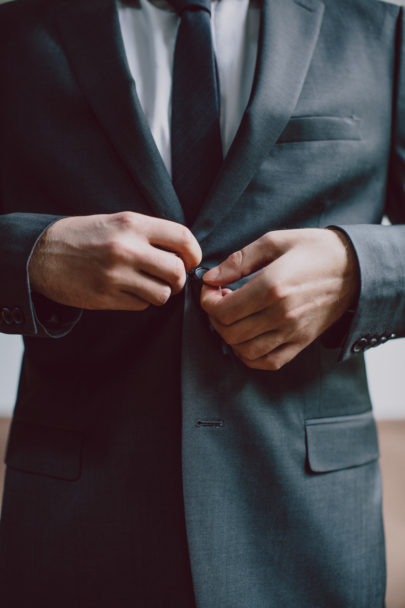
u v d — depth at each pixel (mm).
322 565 729
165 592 704
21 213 723
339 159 762
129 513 712
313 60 779
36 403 775
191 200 743
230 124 785
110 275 661
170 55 804
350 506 755
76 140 750
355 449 774
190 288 720
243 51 807
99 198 741
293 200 748
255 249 682
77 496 728
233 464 713
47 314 731
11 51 798
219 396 714
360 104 782
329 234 707
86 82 752
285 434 734
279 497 723
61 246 680
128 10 829
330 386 771
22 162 769
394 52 824
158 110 783
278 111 736
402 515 2328
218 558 693
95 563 715
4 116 782
